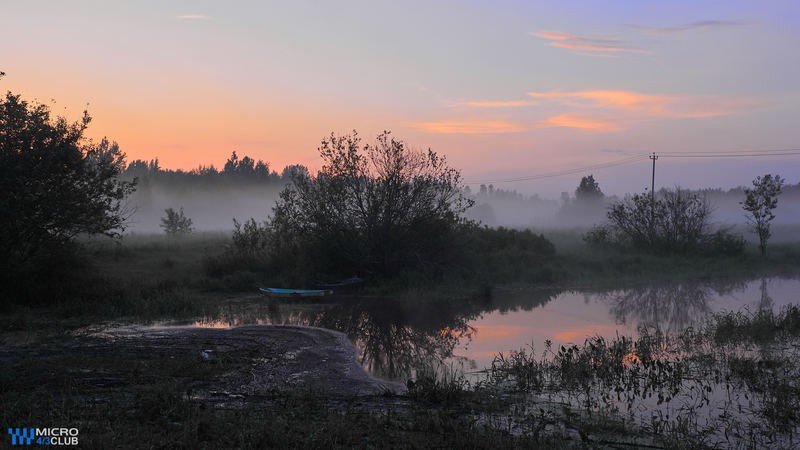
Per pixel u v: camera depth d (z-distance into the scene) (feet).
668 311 54.44
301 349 36.65
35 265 51.62
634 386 29.68
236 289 62.80
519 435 22.16
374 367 33.91
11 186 47.67
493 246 88.17
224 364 32.12
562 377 30.78
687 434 22.61
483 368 33.68
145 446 18.79
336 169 70.74
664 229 106.73
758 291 68.13
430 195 72.02
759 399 27.45
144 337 39.09
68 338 38.27
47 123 50.62
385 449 19.95
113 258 76.95
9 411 22.06
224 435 20.25
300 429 21.09
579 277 75.56
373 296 61.77
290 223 72.02
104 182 55.47
